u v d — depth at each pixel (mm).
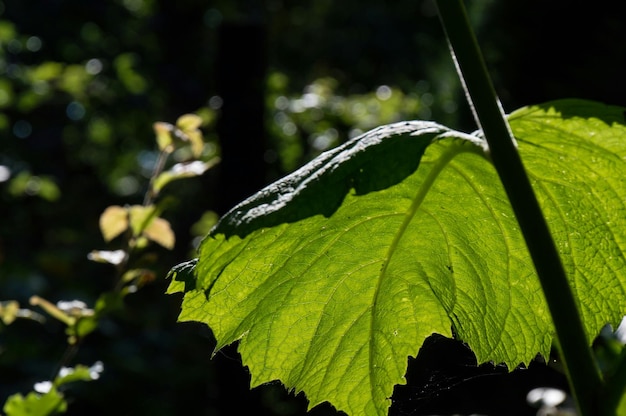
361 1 15914
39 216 8898
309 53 15250
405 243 1192
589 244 1248
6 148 9172
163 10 12906
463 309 1271
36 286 6094
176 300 7000
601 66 5133
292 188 964
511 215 1185
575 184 1215
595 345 2369
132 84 10688
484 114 975
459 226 1194
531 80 5348
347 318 1250
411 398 2045
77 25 12125
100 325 5758
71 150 10992
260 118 4531
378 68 14984
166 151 2623
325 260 1173
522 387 3676
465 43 982
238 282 1138
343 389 1306
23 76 8617
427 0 14398
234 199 4500
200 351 6398
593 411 925
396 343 1285
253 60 4504
